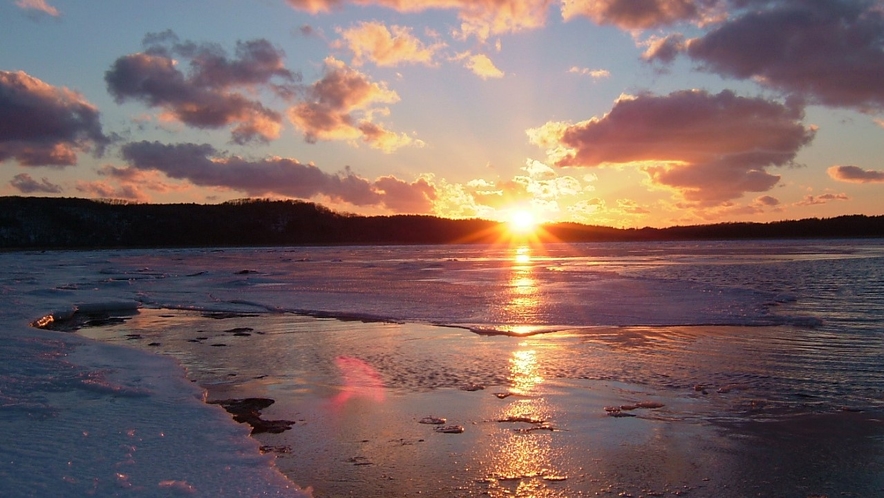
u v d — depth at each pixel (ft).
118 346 47.83
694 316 63.67
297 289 98.12
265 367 43.57
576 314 65.98
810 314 64.59
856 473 25.57
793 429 30.48
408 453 27.66
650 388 37.50
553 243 497.05
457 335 55.21
